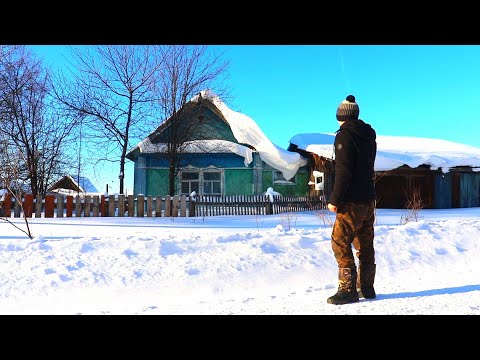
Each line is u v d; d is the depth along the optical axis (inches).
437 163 903.1
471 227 319.3
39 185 796.0
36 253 235.8
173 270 213.9
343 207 149.2
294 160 930.1
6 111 773.9
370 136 153.9
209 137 955.3
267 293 187.5
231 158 933.2
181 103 835.4
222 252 243.4
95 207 598.5
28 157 733.3
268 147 909.2
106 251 241.1
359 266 153.4
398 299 143.3
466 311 120.9
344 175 147.6
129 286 194.2
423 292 155.5
